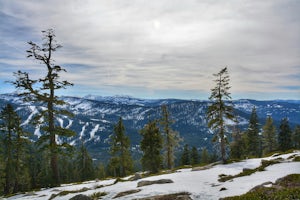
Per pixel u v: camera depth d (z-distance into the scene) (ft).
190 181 81.05
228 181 74.23
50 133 102.12
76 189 91.81
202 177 89.25
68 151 104.68
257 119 269.03
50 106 102.06
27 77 94.99
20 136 136.77
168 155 177.06
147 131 167.43
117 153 184.96
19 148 137.90
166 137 175.52
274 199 35.94
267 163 95.81
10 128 132.36
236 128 220.64
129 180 101.76
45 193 91.25
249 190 55.26
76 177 273.54
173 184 75.31
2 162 134.92
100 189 80.94
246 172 83.15
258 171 82.43
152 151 165.07
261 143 287.69
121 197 62.80
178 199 53.06
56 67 99.40
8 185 136.46
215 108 139.23
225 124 138.82
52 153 101.30
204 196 57.36
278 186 48.52
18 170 139.64
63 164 274.36
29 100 97.55
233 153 227.40
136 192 66.49
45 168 206.80
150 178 97.96
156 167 164.66
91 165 271.49
